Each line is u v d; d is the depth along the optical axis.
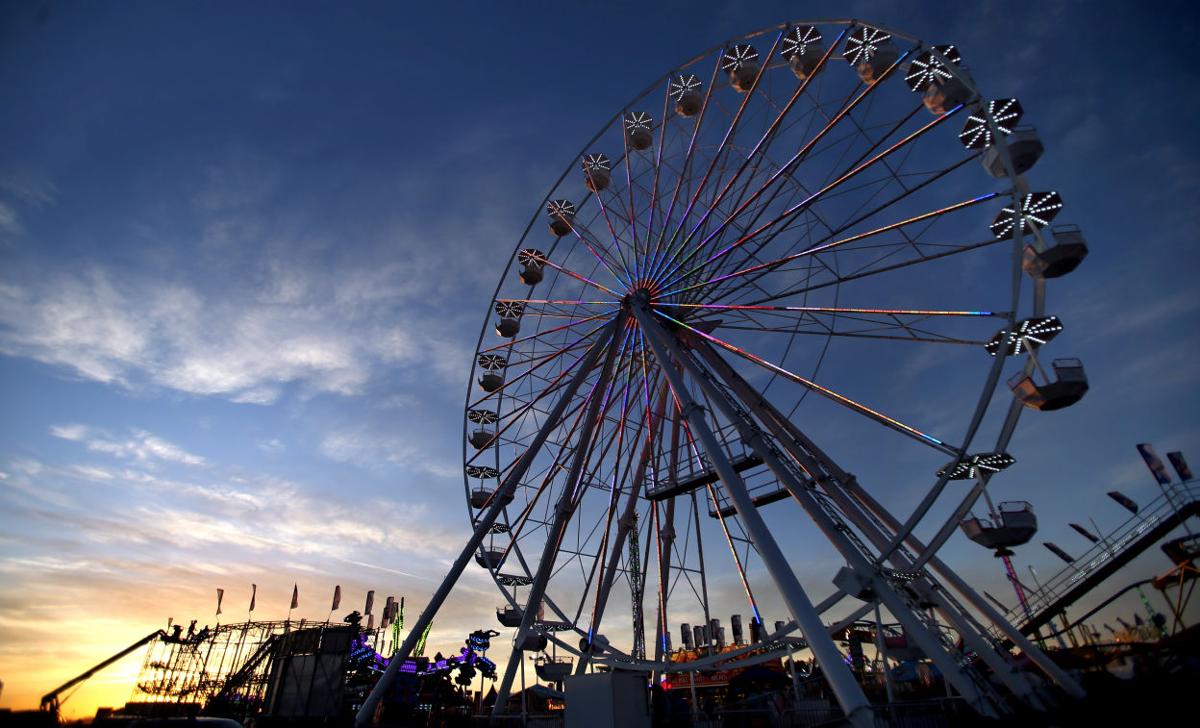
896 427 20.55
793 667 24.88
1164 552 23.95
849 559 19.89
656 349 25.02
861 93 22.03
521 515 31.92
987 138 19.38
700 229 27.50
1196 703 13.62
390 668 24.22
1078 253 18.50
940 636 18.78
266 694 30.05
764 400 26.98
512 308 35.62
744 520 18.45
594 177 32.69
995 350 19.73
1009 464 17.64
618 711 20.69
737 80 27.78
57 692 15.62
